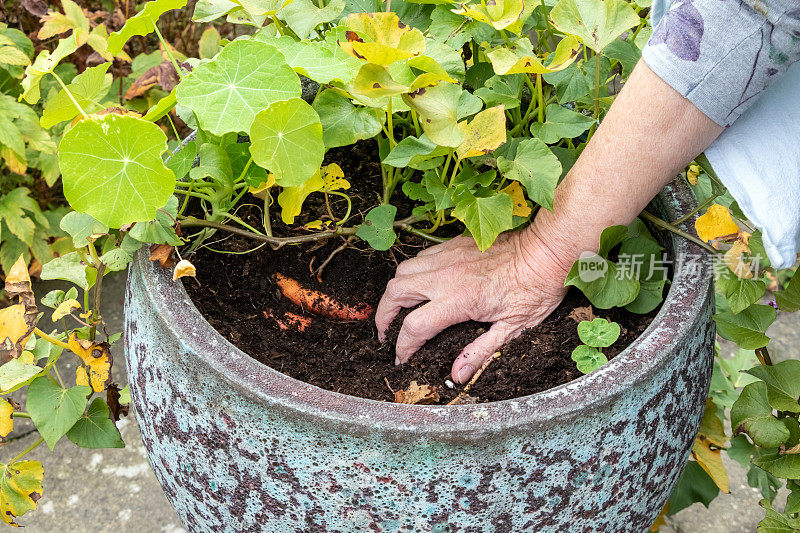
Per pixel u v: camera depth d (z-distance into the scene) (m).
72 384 1.63
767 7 0.90
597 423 0.95
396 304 1.13
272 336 1.14
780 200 0.99
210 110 1.00
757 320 1.15
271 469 0.96
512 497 0.95
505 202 1.06
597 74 1.09
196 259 1.17
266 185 1.08
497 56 1.02
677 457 1.04
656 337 0.99
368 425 0.92
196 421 0.98
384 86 0.99
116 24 1.80
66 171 0.96
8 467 1.25
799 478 1.15
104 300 1.82
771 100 1.00
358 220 1.24
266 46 1.01
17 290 1.13
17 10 1.79
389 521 0.96
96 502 1.49
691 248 1.08
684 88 0.95
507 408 0.93
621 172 1.00
